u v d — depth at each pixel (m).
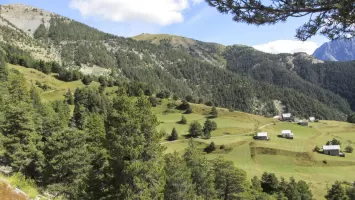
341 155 109.38
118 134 23.72
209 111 161.38
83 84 191.62
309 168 101.19
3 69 126.12
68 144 38.25
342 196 73.62
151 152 24.38
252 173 93.12
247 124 145.12
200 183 45.97
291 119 173.12
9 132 41.09
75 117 104.38
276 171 97.56
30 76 179.12
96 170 29.27
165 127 132.75
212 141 114.50
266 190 82.50
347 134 142.88
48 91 162.75
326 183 89.06
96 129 39.84
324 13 9.76
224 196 52.94
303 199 75.56
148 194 23.14
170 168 36.69
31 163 41.59
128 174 23.16
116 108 24.38
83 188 26.92
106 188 25.09
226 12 10.67
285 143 117.88
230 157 106.75
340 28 9.69
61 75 196.88
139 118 23.83
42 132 49.22
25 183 19.09
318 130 146.88
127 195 22.83
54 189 35.03
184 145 113.00
